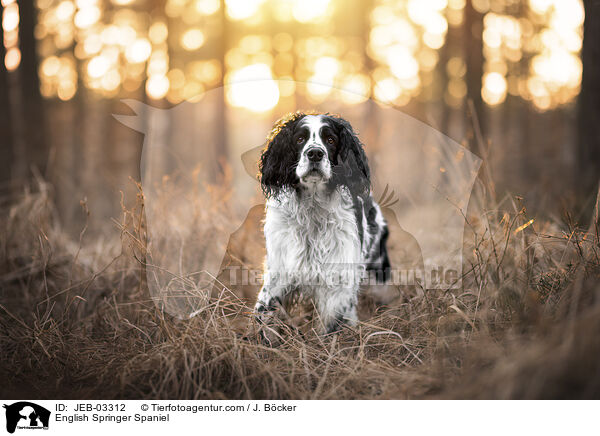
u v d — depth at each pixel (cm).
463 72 1097
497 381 177
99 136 1127
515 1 1135
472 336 228
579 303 209
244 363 224
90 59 1184
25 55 732
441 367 214
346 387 223
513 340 205
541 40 1193
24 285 357
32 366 253
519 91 1242
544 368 169
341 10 1475
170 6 1294
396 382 219
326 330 289
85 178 783
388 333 261
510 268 269
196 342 235
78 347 272
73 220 610
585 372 164
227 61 1373
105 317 303
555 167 788
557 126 1148
